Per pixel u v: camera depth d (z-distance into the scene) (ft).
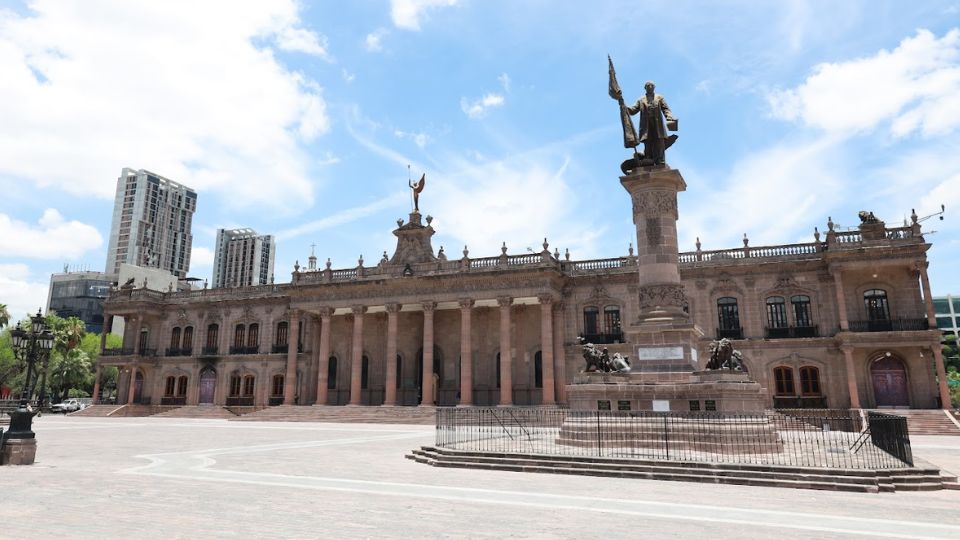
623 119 89.51
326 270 198.29
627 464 56.29
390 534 31.01
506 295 174.19
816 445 73.97
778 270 165.89
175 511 36.17
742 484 51.19
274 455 71.67
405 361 200.13
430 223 192.95
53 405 239.50
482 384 188.34
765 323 165.27
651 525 34.14
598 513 37.55
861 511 39.29
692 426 67.15
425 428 132.57
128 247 616.80
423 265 186.29
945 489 49.88
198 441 92.48
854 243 154.61
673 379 78.23
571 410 76.38
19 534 29.73
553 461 59.06
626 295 177.17
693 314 170.60
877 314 156.66
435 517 35.63
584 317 181.16
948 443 95.61
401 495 43.57
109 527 31.50
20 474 52.54
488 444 73.67
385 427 136.87
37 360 76.89
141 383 232.12
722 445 64.08
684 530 32.94
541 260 174.40
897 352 152.46
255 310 221.87
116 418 185.57
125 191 633.20
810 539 31.09
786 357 161.38
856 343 150.10
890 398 151.74
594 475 56.03
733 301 169.27
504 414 148.97
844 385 155.53
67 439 95.04
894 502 43.32
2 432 61.31
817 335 159.84
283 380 211.82
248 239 608.60
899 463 55.83
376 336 205.36
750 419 66.64
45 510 36.01
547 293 170.81
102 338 233.35
